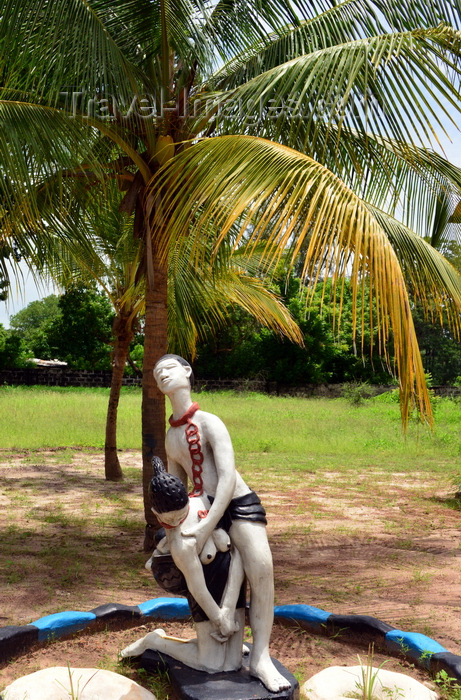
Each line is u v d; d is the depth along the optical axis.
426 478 11.84
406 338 3.54
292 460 13.58
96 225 7.97
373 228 3.72
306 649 4.11
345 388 29.08
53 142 5.27
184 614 4.53
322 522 8.21
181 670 3.45
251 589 3.41
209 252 6.82
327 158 6.40
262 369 33.72
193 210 4.43
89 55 5.25
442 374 36.47
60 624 4.08
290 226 3.66
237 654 3.48
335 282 3.62
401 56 4.80
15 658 3.83
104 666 3.79
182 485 3.30
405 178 6.66
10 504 8.78
